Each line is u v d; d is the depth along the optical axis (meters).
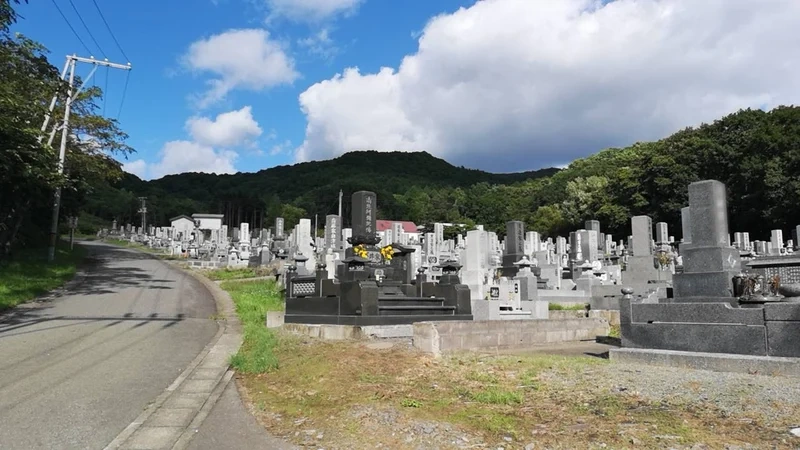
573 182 81.94
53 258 29.83
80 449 6.00
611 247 47.72
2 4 19.23
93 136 33.88
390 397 7.61
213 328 15.09
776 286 10.30
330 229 33.50
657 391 7.36
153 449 6.10
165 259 45.19
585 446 5.40
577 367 9.19
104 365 9.96
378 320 13.23
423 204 102.19
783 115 55.16
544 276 27.83
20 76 21.81
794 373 8.22
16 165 19.86
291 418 7.25
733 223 56.34
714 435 5.55
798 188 48.59
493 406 7.00
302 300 14.66
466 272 22.58
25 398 7.76
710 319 9.72
